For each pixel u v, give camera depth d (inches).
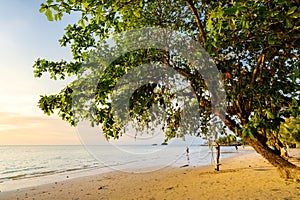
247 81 224.1
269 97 192.7
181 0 227.8
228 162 945.5
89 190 555.5
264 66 206.5
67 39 196.2
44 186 679.1
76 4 131.3
